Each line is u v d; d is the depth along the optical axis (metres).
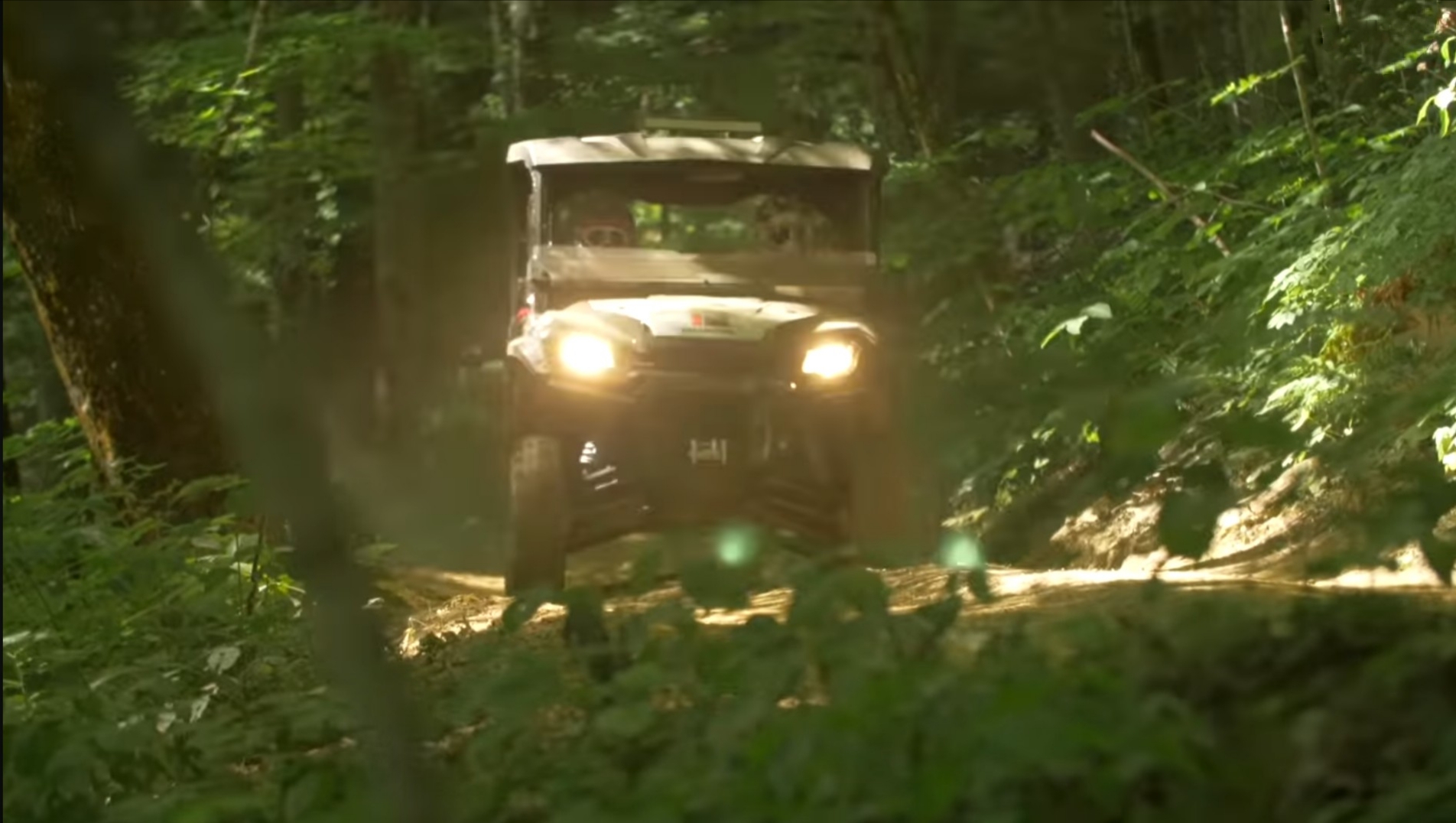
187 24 23.33
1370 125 13.34
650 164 14.25
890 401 13.16
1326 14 14.09
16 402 20.19
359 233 31.12
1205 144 16.62
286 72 22.20
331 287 29.11
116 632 10.28
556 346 12.92
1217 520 4.09
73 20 2.65
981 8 23.03
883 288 14.55
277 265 25.17
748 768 4.32
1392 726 4.14
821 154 14.34
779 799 4.07
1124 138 19.78
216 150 22.00
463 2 30.97
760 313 13.21
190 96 22.11
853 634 5.25
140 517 15.16
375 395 31.67
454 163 29.03
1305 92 13.64
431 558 21.11
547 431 12.94
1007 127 20.42
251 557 11.62
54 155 14.90
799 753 4.10
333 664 3.56
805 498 12.95
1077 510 13.33
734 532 5.95
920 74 20.66
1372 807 3.80
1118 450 3.80
